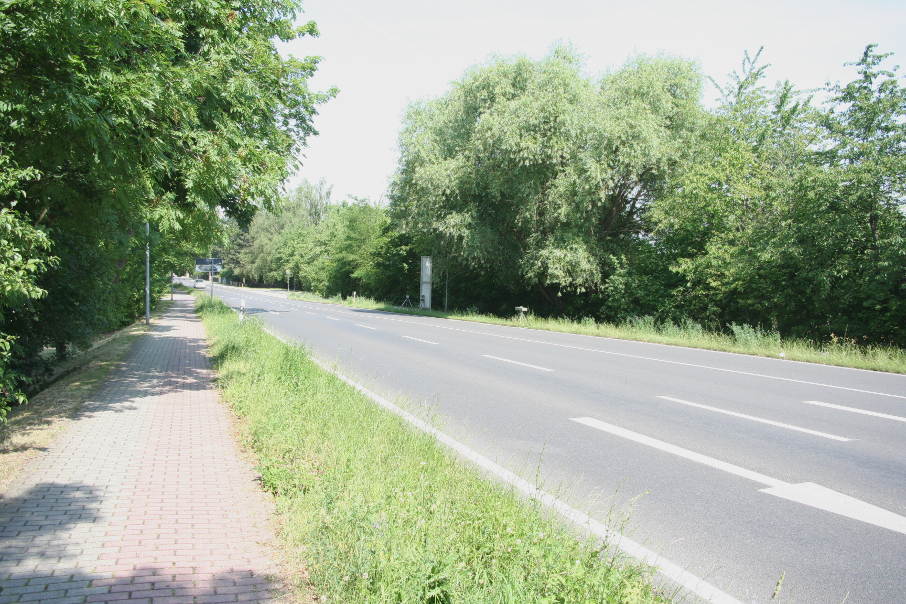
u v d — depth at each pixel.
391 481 4.31
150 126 7.05
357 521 3.48
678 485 5.08
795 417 7.78
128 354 12.99
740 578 3.47
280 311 36.50
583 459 5.79
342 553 3.29
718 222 22.97
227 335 14.59
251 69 10.64
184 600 3.01
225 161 8.45
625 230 31.23
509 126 26.80
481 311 41.28
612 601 2.77
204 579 3.23
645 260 26.17
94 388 8.77
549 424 7.24
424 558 2.96
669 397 9.12
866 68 17.12
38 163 6.93
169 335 17.80
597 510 4.47
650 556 3.73
